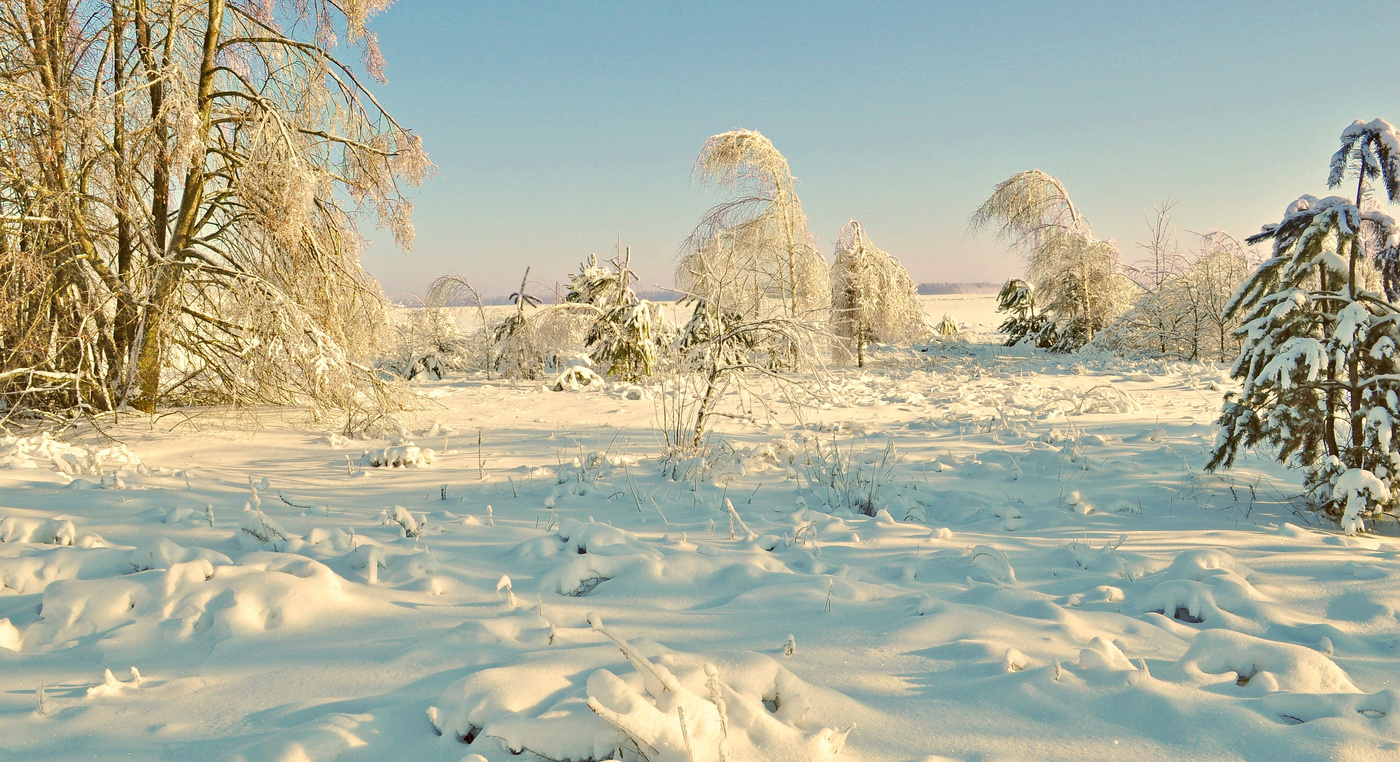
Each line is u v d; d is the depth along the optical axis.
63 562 3.68
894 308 22.30
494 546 4.69
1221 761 2.13
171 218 11.47
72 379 9.95
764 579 3.88
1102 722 2.33
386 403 11.23
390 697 2.50
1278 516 5.55
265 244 11.36
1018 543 5.00
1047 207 25.36
